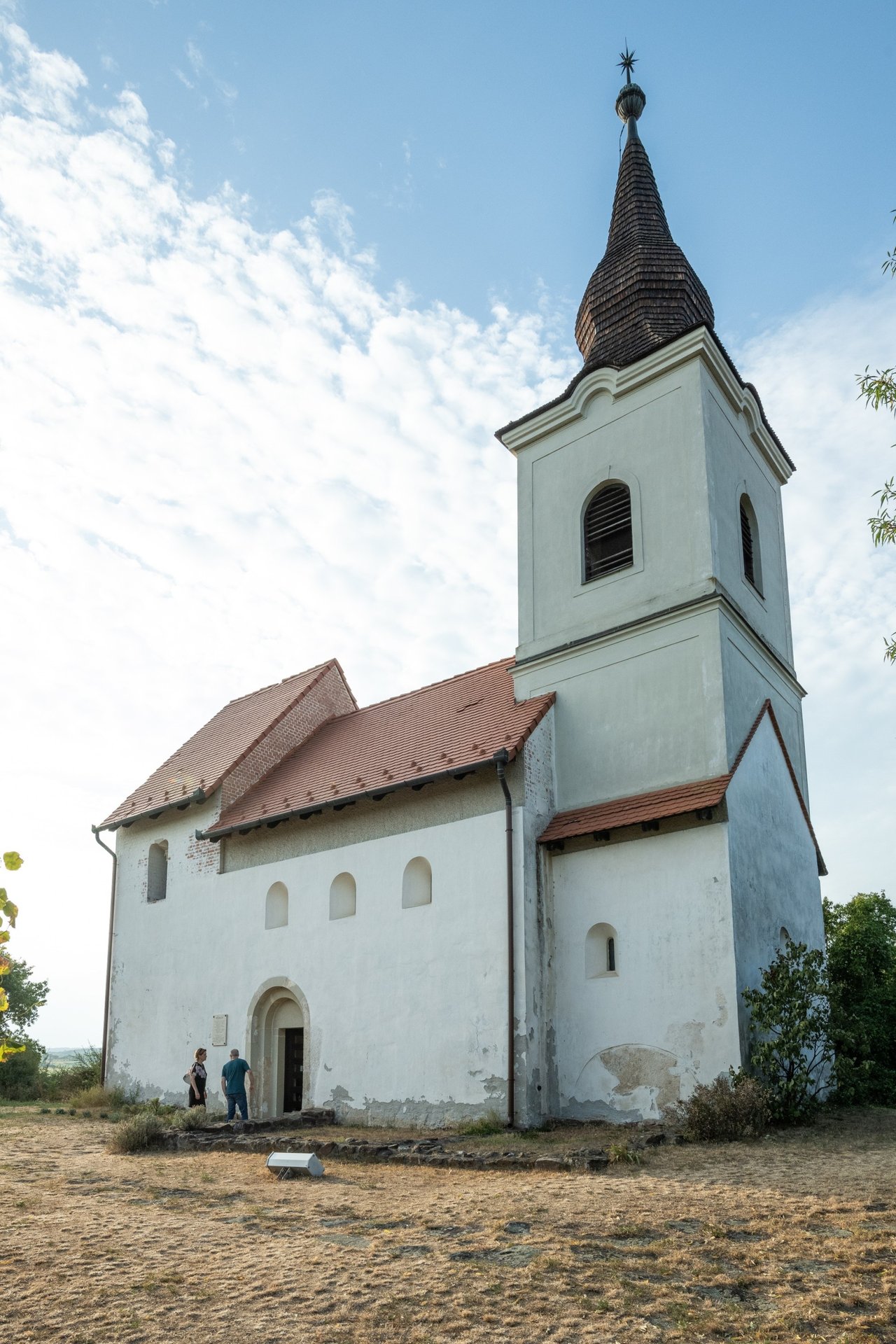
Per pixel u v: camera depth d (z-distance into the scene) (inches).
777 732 742.5
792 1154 455.8
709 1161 442.0
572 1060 647.1
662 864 639.8
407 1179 434.0
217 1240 327.9
